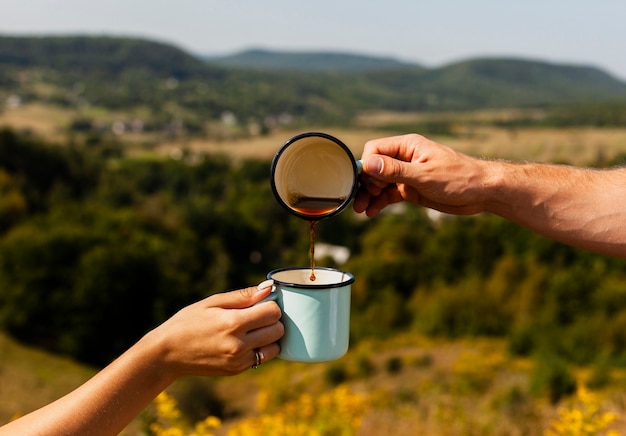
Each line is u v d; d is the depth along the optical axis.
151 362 1.24
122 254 35.69
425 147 1.82
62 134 119.50
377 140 1.91
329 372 20.19
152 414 4.08
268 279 1.42
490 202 1.79
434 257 45.56
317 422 5.57
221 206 68.12
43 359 29.72
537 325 24.64
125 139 129.75
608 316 30.39
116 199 60.91
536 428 7.02
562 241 1.79
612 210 1.72
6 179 53.75
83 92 179.38
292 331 1.39
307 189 1.64
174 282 38.22
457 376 16.67
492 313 32.19
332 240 64.06
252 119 180.50
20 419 1.19
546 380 11.69
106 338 34.62
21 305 33.31
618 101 193.75
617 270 39.12
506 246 44.34
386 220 64.12
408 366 21.53
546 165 1.85
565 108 192.75
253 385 19.14
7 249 34.84
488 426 7.00
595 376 14.20
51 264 34.56
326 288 1.39
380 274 44.78
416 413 8.63
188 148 118.38
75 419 1.18
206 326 1.24
